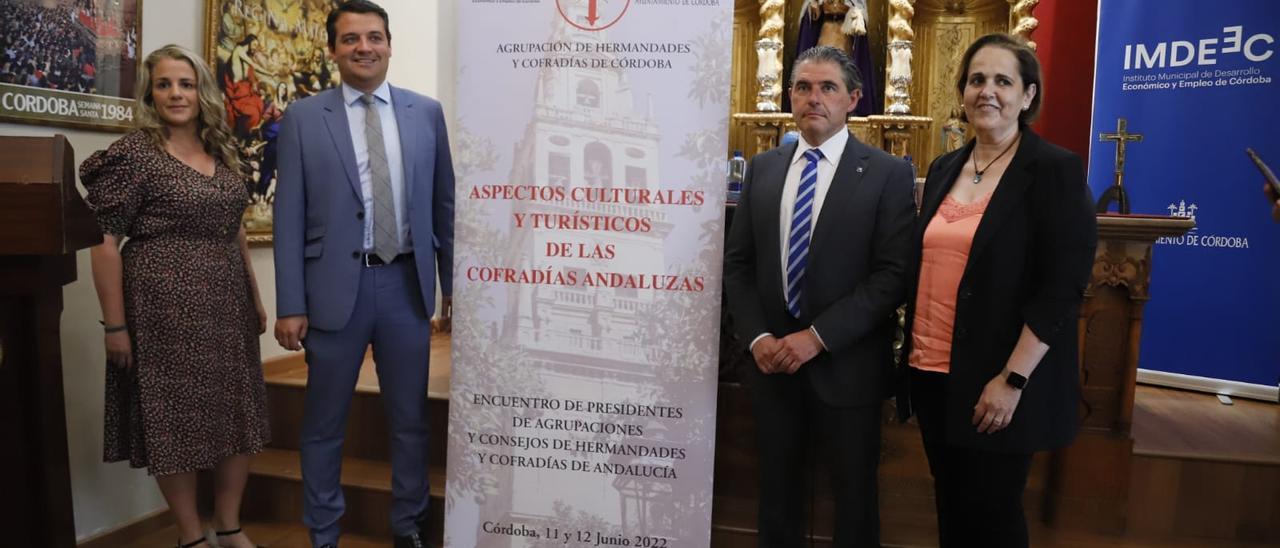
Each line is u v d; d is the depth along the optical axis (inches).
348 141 89.5
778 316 79.9
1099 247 99.1
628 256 79.5
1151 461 102.1
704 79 77.2
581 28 78.6
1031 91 69.9
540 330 81.5
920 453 106.9
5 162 51.8
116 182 85.4
